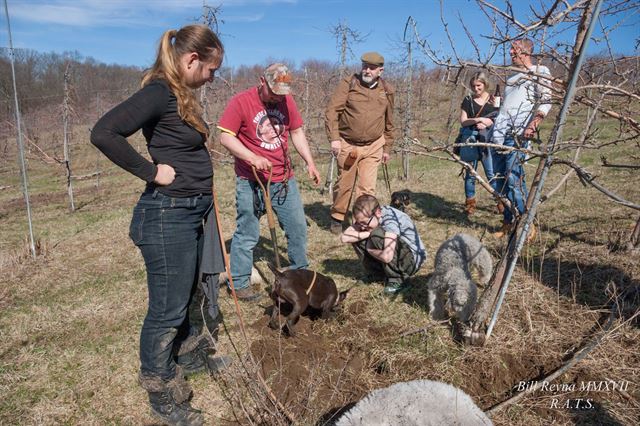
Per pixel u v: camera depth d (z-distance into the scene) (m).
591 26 2.45
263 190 3.73
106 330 4.02
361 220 4.00
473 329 3.26
